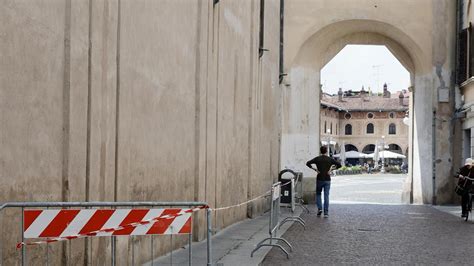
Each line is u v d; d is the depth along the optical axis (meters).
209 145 13.47
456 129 25.67
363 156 99.31
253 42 18.78
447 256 11.38
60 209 6.16
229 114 15.70
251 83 18.62
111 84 8.12
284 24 26.75
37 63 6.32
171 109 10.88
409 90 28.20
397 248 12.35
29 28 6.14
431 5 26.05
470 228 16.30
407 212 21.45
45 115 6.50
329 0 26.56
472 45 23.88
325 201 19.55
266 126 21.72
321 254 11.48
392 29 26.44
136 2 9.02
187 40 11.82
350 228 16.08
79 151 7.19
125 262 8.72
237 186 17.03
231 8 15.68
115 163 8.34
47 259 6.04
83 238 7.36
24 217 5.93
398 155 95.56
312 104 27.50
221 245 12.32
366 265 10.32
